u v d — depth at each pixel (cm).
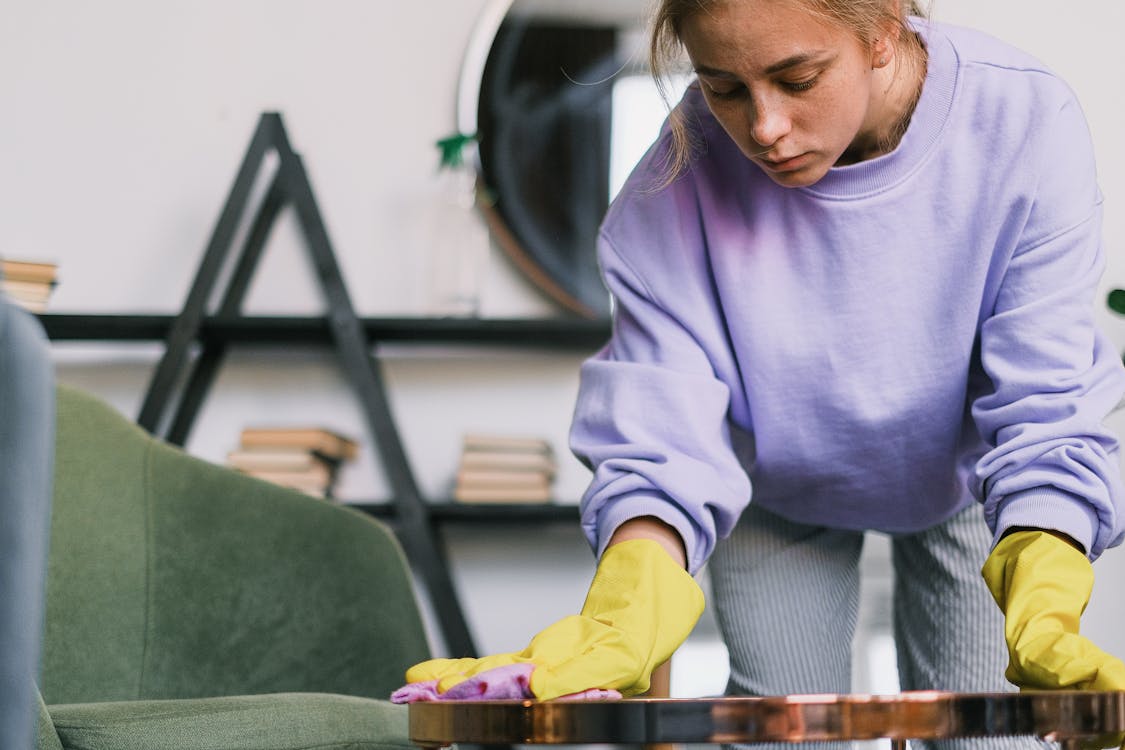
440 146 292
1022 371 124
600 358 138
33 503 69
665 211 135
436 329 286
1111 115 297
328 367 306
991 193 127
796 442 138
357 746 153
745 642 159
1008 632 102
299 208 290
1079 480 112
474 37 305
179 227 307
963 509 151
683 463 122
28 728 69
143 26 312
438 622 295
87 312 295
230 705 147
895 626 165
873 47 110
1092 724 87
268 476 282
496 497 284
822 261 131
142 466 197
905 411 134
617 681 96
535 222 302
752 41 102
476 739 87
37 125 308
